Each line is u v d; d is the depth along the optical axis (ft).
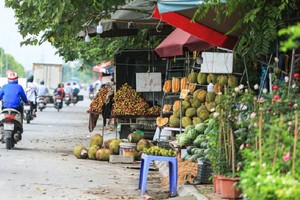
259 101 42.73
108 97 86.22
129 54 88.89
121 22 73.67
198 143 59.36
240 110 44.52
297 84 42.37
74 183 54.85
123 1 60.49
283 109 37.78
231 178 42.65
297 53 49.29
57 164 67.36
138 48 92.12
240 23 46.21
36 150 81.10
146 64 89.51
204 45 61.67
